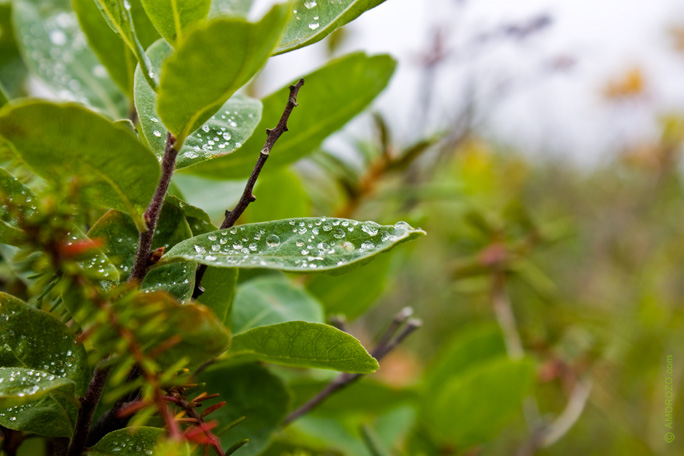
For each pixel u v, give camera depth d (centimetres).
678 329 77
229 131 24
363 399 36
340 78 29
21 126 20
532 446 49
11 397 21
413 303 79
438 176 64
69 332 23
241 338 24
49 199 20
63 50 31
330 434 41
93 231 23
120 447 22
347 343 23
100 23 29
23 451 28
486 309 81
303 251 22
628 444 69
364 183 43
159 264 22
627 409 72
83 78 31
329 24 22
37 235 20
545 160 103
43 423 22
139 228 22
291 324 23
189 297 23
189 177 33
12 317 23
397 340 30
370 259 21
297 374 39
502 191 95
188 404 22
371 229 22
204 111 21
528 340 53
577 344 53
